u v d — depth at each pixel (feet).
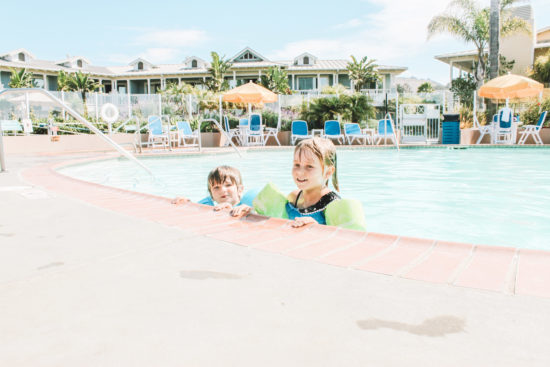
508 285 4.38
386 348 3.11
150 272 4.95
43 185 13.61
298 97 56.24
